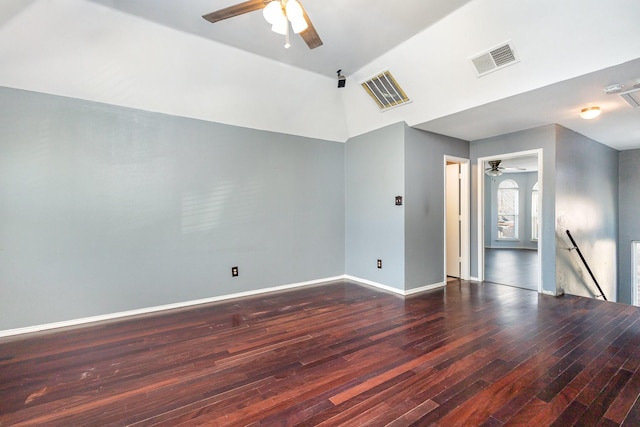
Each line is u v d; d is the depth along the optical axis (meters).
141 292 3.48
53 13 2.49
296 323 3.15
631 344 2.61
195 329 3.00
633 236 5.87
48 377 2.14
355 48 3.20
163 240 3.60
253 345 2.64
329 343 2.67
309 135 4.74
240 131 4.14
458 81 3.24
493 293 4.24
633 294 5.88
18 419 1.71
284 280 4.54
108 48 2.85
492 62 2.88
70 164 3.11
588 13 2.24
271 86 3.80
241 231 4.15
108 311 3.30
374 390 1.97
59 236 3.07
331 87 4.15
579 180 4.67
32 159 2.95
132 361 2.37
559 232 4.18
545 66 2.70
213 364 2.32
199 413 1.76
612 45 2.35
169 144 3.63
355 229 5.00
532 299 3.94
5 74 2.77
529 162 7.50
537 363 2.30
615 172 5.91
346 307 3.65
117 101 3.30
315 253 4.86
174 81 3.34
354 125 4.77
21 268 2.91
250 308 3.64
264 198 4.34
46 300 3.02
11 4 2.35
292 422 1.68
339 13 2.60
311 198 4.80
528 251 8.98
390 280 4.40
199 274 3.84
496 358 2.38
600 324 3.06
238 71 3.48
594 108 3.43
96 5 2.53
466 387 2.00
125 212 3.39
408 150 4.22
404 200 4.20
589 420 1.68
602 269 5.42
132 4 2.53
